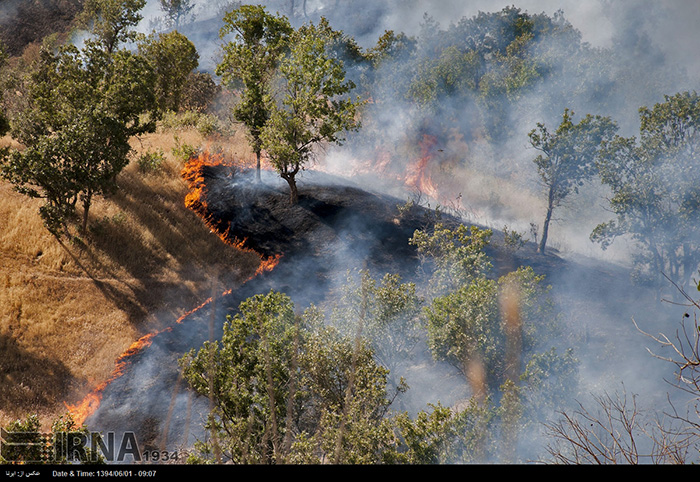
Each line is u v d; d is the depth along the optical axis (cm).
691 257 2177
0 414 1866
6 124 2980
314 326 1761
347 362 1517
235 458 1093
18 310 2330
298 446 1112
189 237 2998
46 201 2984
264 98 3086
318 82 3061
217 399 1359
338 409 1394
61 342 2220
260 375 1360
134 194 3203
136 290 2570
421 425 1208
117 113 3062
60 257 2628
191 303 2558
